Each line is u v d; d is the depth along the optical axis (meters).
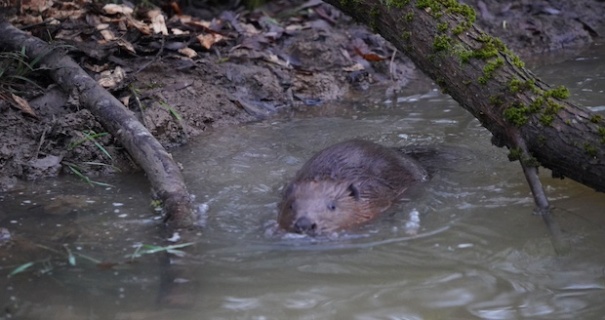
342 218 8.62
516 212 8.85
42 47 11.77
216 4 15.68
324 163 9.68
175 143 11.41
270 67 13.70
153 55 13.02
